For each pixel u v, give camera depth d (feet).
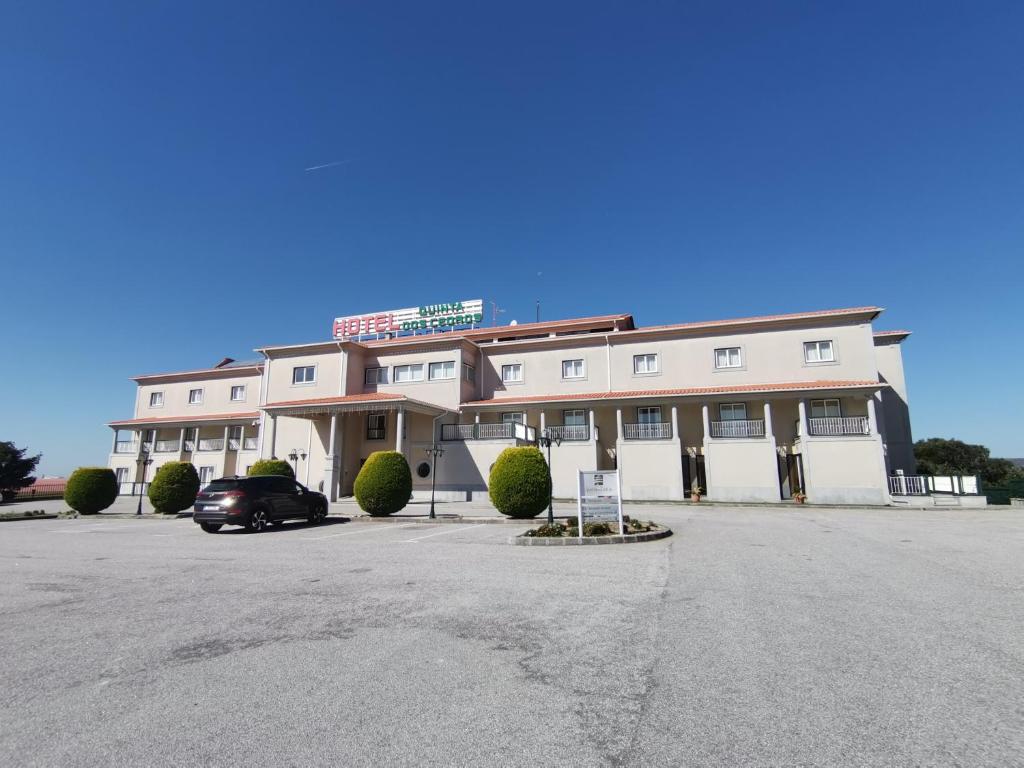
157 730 11.27
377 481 59.57
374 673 14.15
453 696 12.67
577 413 95.66
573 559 31.07
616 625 17.94
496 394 103.09
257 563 31.35
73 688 13.50
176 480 71.05
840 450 78.02
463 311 124.88
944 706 11.76
